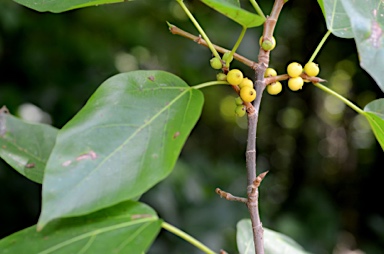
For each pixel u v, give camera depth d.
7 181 1.17
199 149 1.90
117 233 0.48
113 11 1.36
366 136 1.77
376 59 0.44
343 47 1.57
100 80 1.33
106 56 1.34
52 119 1.26
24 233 0.48
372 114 0.52
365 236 1.68
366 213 1.70
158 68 1.49
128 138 0.48
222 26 1.36
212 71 1.48
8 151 0.54
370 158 1.75
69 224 0.48
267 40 0.51
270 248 0.63
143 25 1.43
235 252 1.20
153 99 0.49
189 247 1.15
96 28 1.38
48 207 0.45
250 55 1.26
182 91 0.50
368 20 0.45
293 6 1.53
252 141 0.50
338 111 1.79
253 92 0.50
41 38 1.28
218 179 1.40
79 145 0.47
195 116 0.49
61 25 1.30
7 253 0.47
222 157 2.00
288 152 1.86
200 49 1.44
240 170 1.57
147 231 0.48
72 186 0.45
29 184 1.19
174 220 1.14
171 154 0.47
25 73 1.27
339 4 0.54
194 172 1.31
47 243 0.47
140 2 1.40
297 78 0.52
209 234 1.17
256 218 0.51
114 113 0.48
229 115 2.10
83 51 1.31
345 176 1.76
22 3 0.51
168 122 0.49
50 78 1.28
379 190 1.70
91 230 0.48
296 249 0.65
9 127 0.54
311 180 1.78
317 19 1.54
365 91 1.66
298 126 1.84
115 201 0.46
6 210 1.17
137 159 0.47
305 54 1.58
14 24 1.17
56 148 0.46
